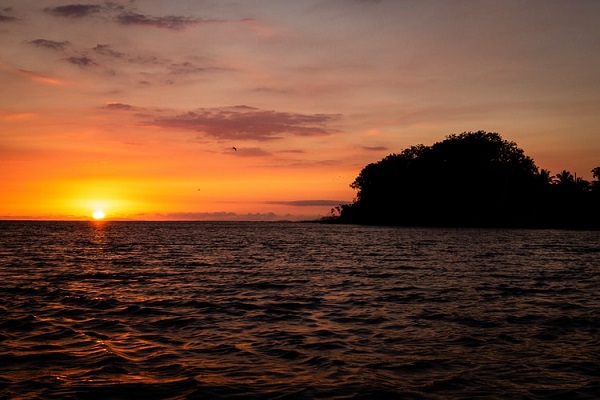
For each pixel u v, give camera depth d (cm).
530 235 9188
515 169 13250
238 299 1769
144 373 889
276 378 867
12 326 1282
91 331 1239
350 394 787
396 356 1017
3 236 8425
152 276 2528
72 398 757
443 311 1528
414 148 16225
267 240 7462
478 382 851
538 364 959
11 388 800
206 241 7044
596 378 873
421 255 4109
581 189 13400
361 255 4141
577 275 2561
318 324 1341
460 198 14025
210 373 893
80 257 3853
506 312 1505
